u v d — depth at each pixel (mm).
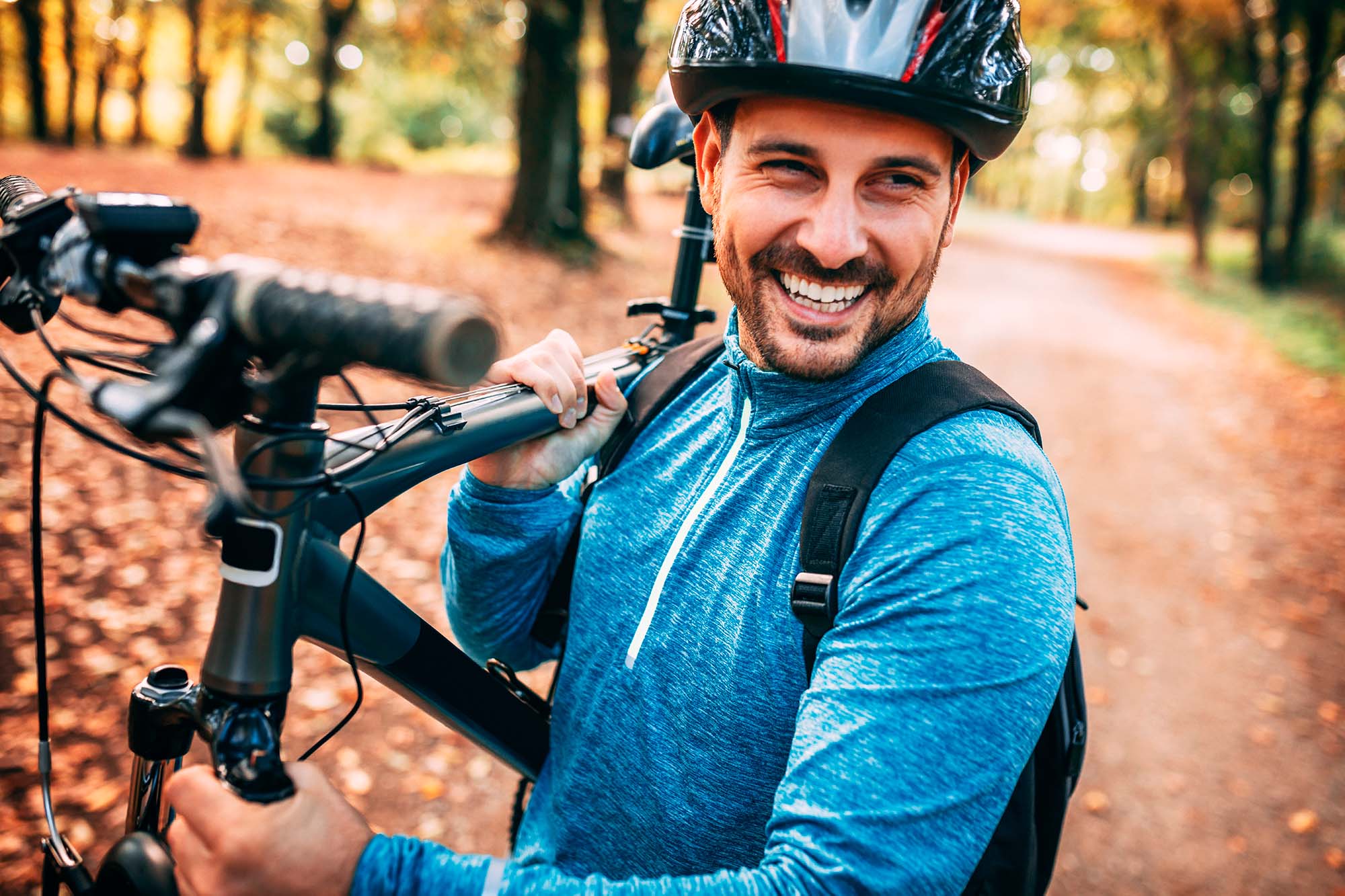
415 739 3502
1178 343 14305
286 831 657
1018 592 738
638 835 975
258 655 716
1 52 26719
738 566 924
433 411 908
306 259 9508
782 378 929
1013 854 848
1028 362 11578
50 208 731
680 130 1270
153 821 896
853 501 833
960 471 801
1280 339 14727
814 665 841
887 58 778
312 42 31344
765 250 879
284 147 35281
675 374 1153
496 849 3082
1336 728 4293
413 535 4828
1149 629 5031
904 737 709
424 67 21531
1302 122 19609
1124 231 41719
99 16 27531
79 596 3861
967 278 19328
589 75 20094
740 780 897
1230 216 37906
